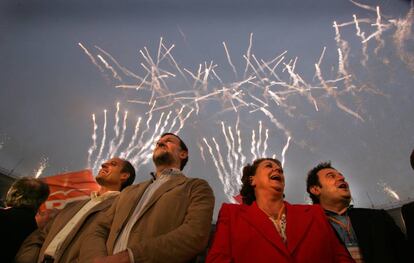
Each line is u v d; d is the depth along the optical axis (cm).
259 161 319
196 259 228
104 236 244
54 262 258
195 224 212
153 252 193
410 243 274
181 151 334
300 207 272
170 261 194
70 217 307
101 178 378
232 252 235
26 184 330
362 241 267
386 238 270
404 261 266
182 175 285
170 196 239
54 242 279
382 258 255
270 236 233
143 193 262
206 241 214
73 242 267
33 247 283
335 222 294
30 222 308
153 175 311
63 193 482
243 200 316
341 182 327
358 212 296
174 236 202
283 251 222
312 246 231
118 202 264
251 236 238
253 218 253
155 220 224
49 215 411
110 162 393
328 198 324
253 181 307
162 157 311
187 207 236
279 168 303
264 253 224
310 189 354
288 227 244
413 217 280
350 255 249
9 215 297
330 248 238
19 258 272
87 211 303
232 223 254
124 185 383
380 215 291
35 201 326
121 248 217
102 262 187
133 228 226
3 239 281
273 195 280
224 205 277
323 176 340
